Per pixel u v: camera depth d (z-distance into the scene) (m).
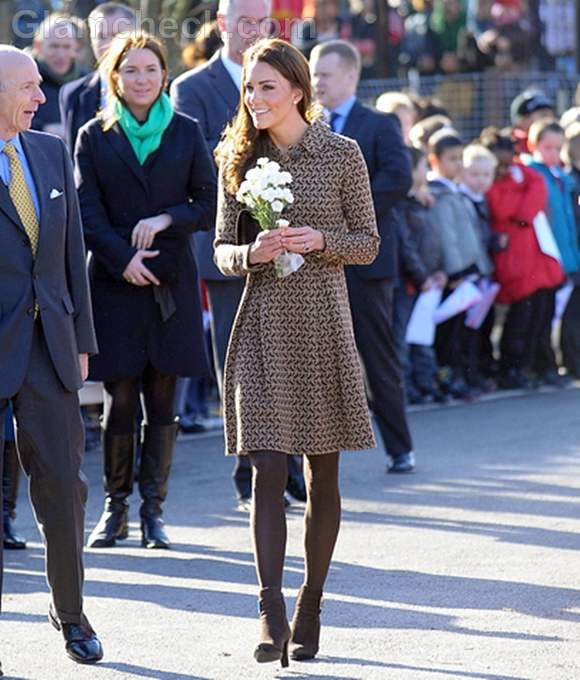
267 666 15.85
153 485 21.84
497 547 21.27
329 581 19.44
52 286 15.90
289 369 15.89
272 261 15.75
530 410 34.22
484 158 35.03
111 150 21.56
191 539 22.23
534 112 39.41
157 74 21.52
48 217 15.83
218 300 23.89
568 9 50.53
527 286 36.00
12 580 20.09
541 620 17.47
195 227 21.66
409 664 15.81
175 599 18.78
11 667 16.02
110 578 19.91
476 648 16.39
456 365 35.62
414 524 22.83
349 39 47.41
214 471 27.81
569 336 38.72
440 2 48.34
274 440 15.64
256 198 15.41
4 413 15.83
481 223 35.41
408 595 18.72
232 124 16.66
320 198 15.83
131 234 21.56
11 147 15.83
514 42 48.72
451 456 28.77
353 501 24.64
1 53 15.70
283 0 39.62
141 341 21.56
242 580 19.73
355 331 26.69
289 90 15.85
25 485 26.91
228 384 16.11
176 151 21.69
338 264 15.99
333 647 16.52
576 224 37.72
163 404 21.86
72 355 15.96
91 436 30.25
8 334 15.59
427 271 33.78
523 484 25.84
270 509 15.55
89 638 16.22
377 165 25.81
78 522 16.06
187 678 15.53
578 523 22.75
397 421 27.03
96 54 25.03
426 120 35.72
